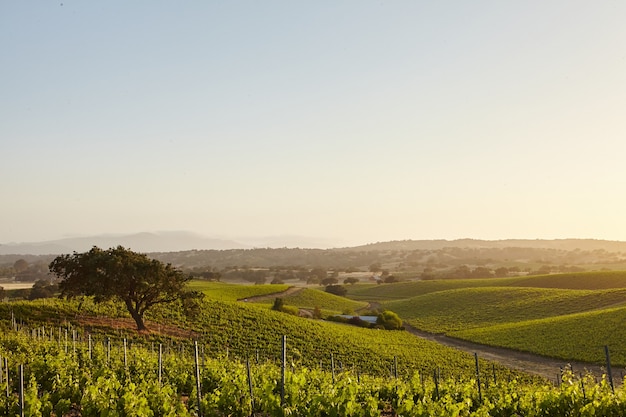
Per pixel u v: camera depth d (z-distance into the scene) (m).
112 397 19.33
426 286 153.00
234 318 65.38
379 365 54.22
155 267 52.81
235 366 27.52
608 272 132.00
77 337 47.66
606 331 65.56
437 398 22.89
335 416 18.30
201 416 18.72
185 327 58.19
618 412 18.98
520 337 71.94
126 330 52.28
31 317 52.16
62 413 19.69
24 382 23.98
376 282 192.88
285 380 20.47
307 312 100.88
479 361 60.28
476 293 119.12
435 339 81.75
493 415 22.22
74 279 51.78
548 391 21.88
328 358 54.97
